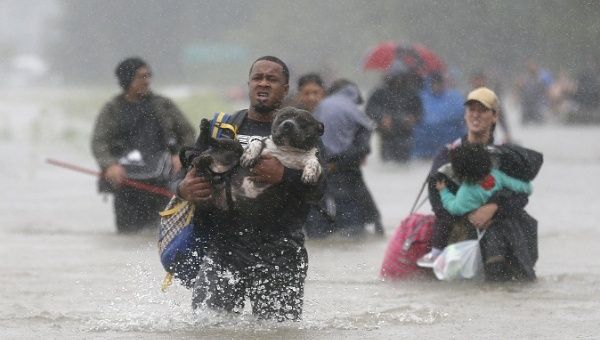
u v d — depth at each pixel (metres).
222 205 12.41
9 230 23.69
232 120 12.99
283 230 12.59
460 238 17.14
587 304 14.90
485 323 13.38
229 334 12.27
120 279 16.91
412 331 12.81
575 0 75.94
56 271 17.72
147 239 22.38
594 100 73.00
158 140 23.12
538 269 18.34
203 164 12.10
